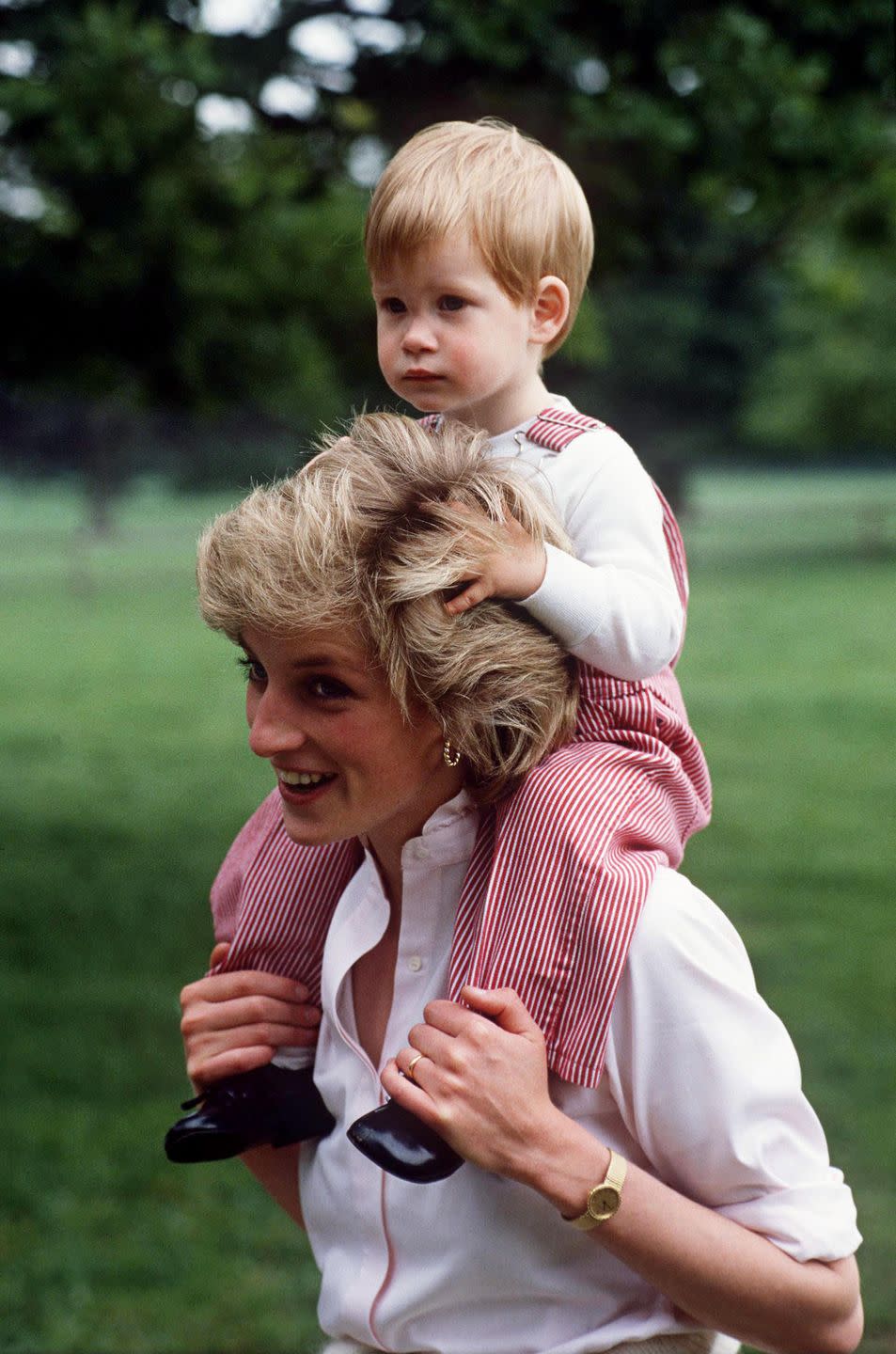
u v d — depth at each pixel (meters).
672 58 6.79
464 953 1.75
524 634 1.71
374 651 1.61
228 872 2.10
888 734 15.78
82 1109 6.39
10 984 7.99
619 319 46.31
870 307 42.62
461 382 2.27
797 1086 1.66
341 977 1.85
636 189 7.54
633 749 1.87
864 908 9.35
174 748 15.57
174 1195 5.59
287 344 8.11
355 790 1.67
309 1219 1.92
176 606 30.70
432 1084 1.58
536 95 7.00
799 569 35.69
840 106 7.29
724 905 9.44
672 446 47.97
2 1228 5.33
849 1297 1.64
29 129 6.89
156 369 8.04
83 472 60.28
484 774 1.73
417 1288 1.75
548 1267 1.71
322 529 1.58
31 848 11.11
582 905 1.66
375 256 2.32
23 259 7.26
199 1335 4.63
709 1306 1.60
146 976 8.15
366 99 7.23
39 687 20.33
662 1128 1.64
